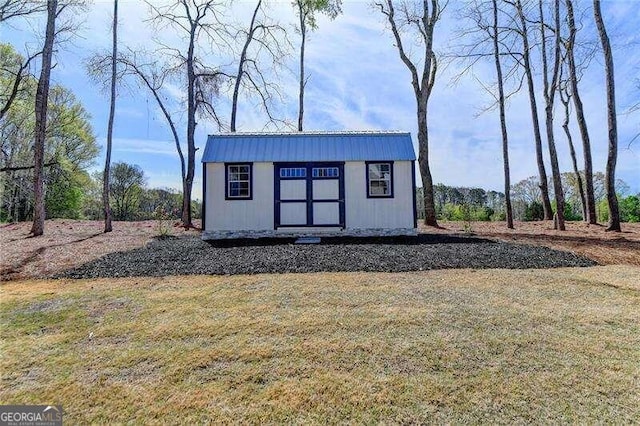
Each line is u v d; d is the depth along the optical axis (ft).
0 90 57.98
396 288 18.80
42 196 41.11
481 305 16.16
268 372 10.77
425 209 48.29
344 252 27.48
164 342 12.80
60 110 75.97
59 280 21.47
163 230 42.24
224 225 37.37
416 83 48.83
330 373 10.67
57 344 12.71
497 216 71.05
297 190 37.99
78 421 8.75
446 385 10.00
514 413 8.82
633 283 19.52
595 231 40.40
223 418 8.79
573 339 12.73
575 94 50.49
